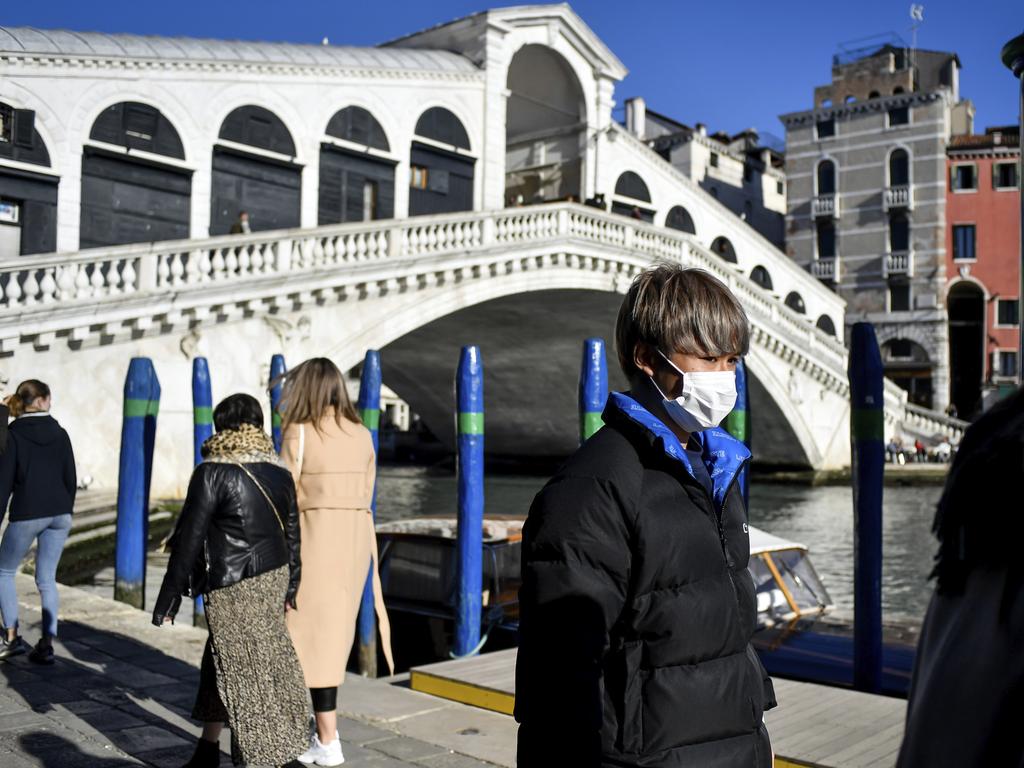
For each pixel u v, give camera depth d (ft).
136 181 63.36
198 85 66.69
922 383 130.72
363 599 21.63
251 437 12.30
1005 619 3.40
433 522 24.88
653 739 5.54
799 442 101.71
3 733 13.67
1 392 47.37
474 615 20.44
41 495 17.75
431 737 14.11
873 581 16.05
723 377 5.82
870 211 133.59
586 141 100.01
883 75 136.98
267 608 11.89
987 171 129.18
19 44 57.41
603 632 5.41
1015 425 3.57
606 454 5.75
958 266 129.80
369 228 62.39
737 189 147.23
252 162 70.03
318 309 60.64
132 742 13.47
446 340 91.40
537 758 5.32
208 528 11.85
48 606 17.78
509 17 88.79
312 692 12.98
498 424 113.29
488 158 87.56
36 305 47.93
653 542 5.57
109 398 51.78
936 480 95.76
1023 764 3.22
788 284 126.00
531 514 5.76
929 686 3.63
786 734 12.94
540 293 76.79
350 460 13.74
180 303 53.31
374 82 78.33
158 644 19.54
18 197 57.57
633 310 6.14
